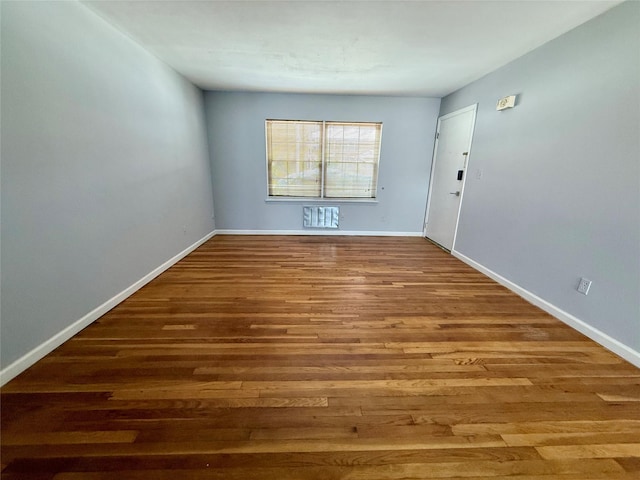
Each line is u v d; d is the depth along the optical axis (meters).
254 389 1.53
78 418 1.32
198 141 4.06
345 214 4.91
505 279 2.94
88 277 2.07
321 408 1.42
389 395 1.51
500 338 2.04
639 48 1.71
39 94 1.65
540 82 2.48
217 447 1.21
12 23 1.49
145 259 2.80
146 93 2.74
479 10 1.95
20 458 1.14
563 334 2.10
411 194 4.86
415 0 1.84
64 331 1.87
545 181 2.43
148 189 2.82
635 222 1.75
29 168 1.60
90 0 1.88
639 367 1.74
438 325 2.20
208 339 1.96
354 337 2.02
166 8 1.97
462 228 3.75
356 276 3.14
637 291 1.75
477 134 3.43
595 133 2.00
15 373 1.55
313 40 2.45
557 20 2.05
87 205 2.04
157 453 1.18
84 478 1.08
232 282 2.92
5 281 1.50
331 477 1.11
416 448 1.23
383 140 4.59
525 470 1.14
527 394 1.53
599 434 1.30
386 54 2.73
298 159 4.66
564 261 2.26
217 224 4.87
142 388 1.51
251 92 4.27
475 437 1.28
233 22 2.16
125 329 2.05
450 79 3.47
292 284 2.89
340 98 4.36
